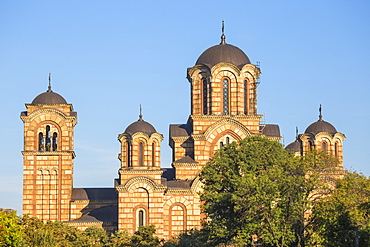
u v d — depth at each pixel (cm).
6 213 14175
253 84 19725
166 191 18938
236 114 19488
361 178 14150
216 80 19488
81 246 17625
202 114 19538
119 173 18975
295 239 14562
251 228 14450
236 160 16000
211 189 15900
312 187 14562
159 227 18788
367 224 12756
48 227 17100
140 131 19075
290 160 14925
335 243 13050
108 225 19475
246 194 14525
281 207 14475
